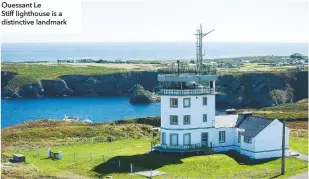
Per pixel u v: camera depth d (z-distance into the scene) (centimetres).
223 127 8638
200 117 8494
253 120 8606
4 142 9550
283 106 18500
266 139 8256
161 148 8425
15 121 17825
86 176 7125
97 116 19450
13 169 7119
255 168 7581
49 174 6956
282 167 7156
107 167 7600
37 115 19400
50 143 9700
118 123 12606
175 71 9025
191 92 8381
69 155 8556
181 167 7569
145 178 6988
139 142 9962
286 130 8406
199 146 8425
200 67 9044
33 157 8394
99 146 9506
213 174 7181
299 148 9031
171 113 8388
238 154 8444
